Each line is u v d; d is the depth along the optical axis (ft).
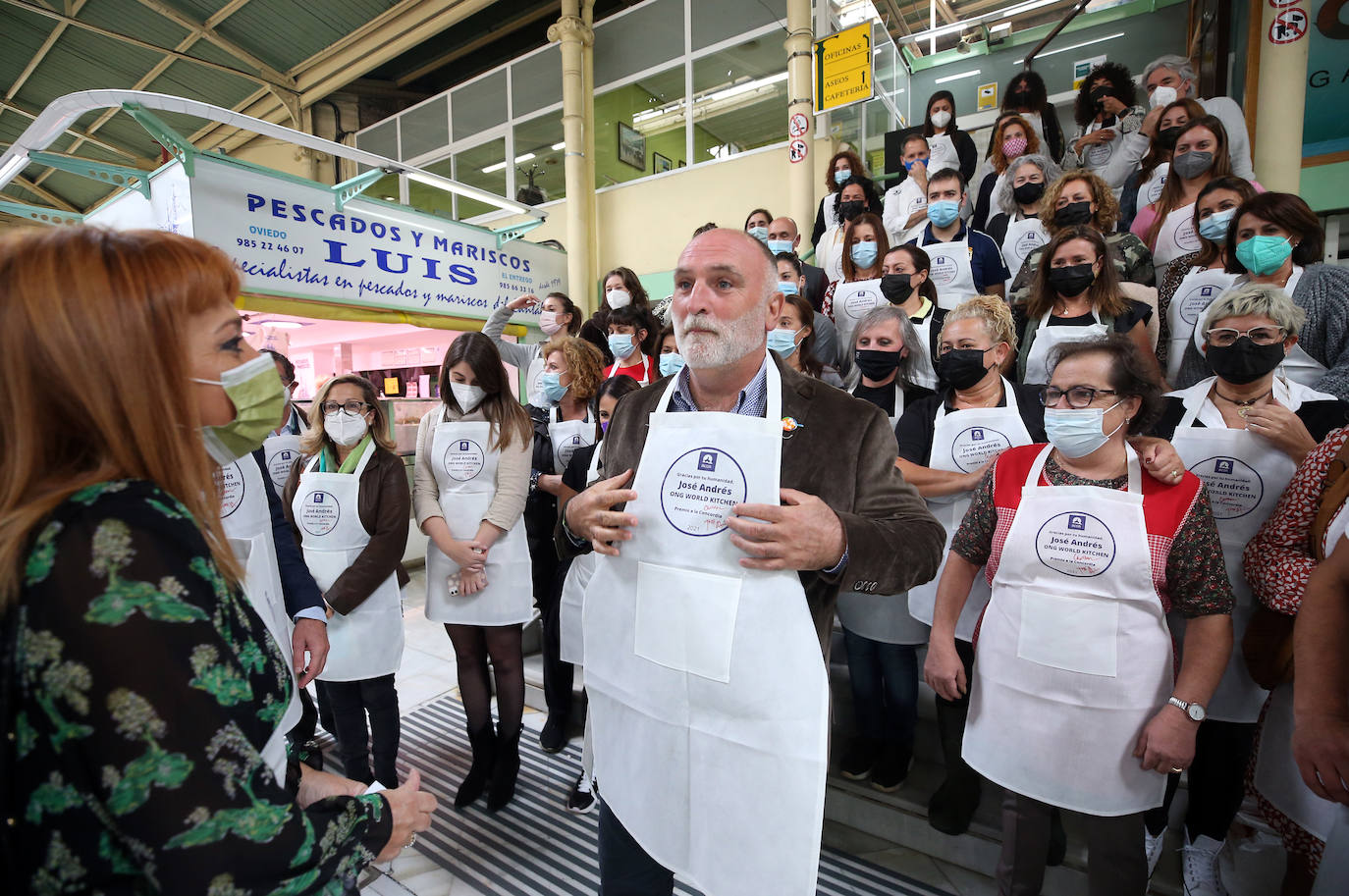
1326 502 3.47
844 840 5.88
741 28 20.49
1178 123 9.56
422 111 28.22
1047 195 8.52
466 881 5.63
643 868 3.71
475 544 6.45
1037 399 5.69
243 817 1.70
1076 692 3.92
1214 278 6.70
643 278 22.50
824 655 3.18
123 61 28.32
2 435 1.68
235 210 11.85
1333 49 11.14
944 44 24.89
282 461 7.61
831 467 3.16
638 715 3.27
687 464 3.08
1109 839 3.90
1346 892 2.85
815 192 18.74
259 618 2.21
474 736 6.77
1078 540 3.98
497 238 17.99
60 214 12.19
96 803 1.59
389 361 21.08
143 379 1.78
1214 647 3.73
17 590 1.55
